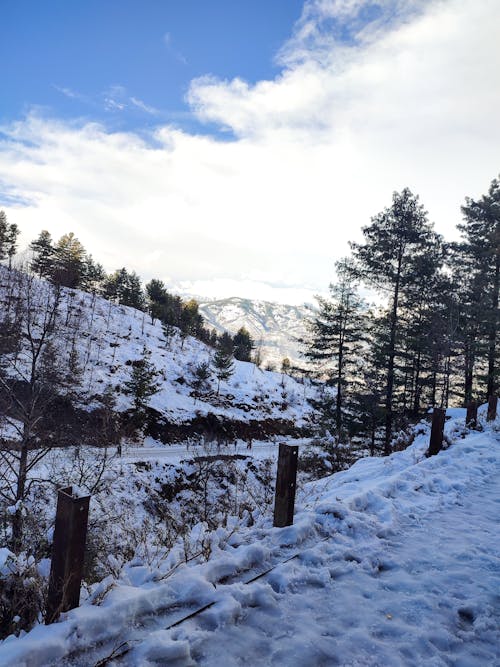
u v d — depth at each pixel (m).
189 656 2.46
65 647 2.34
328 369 26.52
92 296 72.44
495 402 12.80
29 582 2.66
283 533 4.18
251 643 2.66
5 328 19.44
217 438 44.56
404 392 23.77
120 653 2.41
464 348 26.47
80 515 2.70
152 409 41.31
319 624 2.92
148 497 25.02
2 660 2.13
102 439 28.59
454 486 6.39
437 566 3.86
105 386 40.06
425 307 24.70
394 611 3.12
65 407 26.69
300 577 3.48
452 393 28.42
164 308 85.56
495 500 5.92
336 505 4.84
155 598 2.89
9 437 19.28
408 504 5.45
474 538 4.51
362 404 23.05
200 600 2.99
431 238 22.41
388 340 21.92
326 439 18.42
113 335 57.25
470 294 26.81
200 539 4.05
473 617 3.12
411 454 8.66
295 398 64.94
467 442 9.45
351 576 3.63
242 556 3.58
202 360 62.88
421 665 2.55
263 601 3.10
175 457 32.00
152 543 4.43
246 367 67.75
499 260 25.59
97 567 4.91
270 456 39.09
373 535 4.45
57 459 19.23
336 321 26.22
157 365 53.56
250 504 6.70
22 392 18.47
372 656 2.61
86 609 2.65
